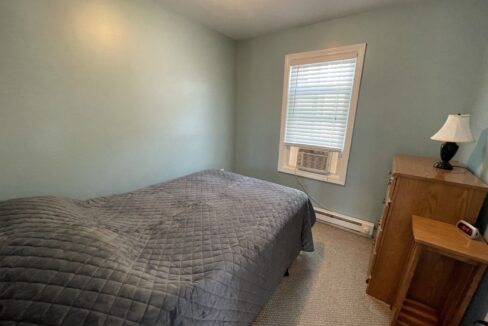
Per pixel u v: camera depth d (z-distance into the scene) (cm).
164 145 232
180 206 151
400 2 183
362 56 208
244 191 182
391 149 210
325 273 179
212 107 281
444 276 129
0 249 72
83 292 64
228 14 219
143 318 64
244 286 102
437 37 175
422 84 187
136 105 199
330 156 249
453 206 121
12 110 132
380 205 226
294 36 249
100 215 130
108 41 171
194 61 245
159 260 95
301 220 176
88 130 169
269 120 291
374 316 140
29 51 133
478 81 162
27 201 108
